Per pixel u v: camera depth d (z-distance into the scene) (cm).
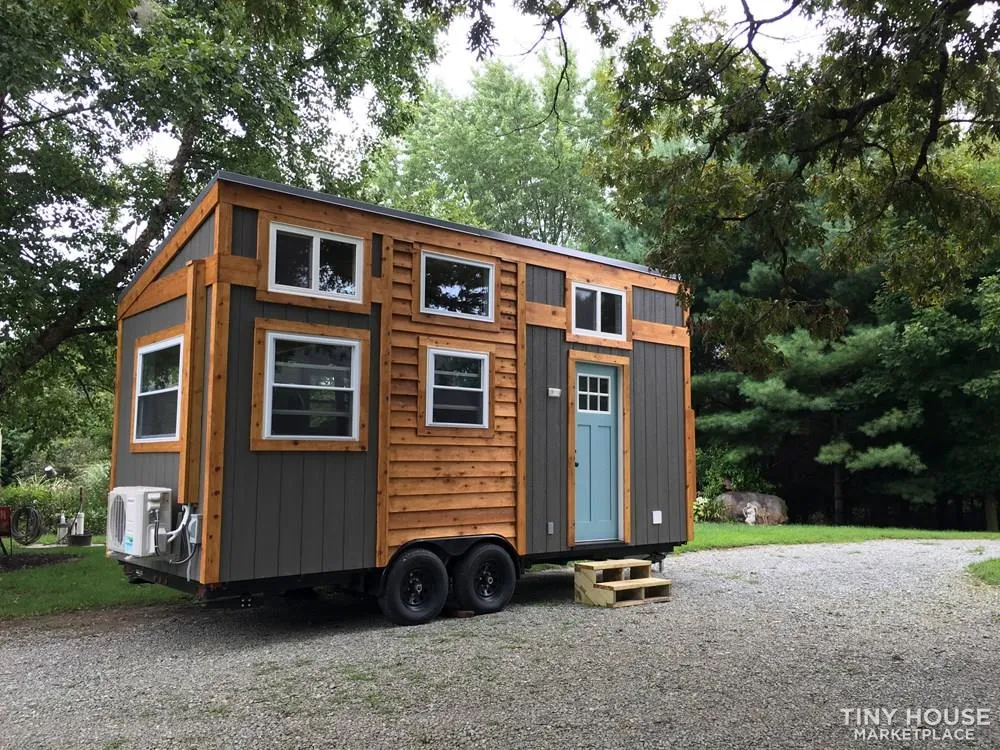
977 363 1744
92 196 1033
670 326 945
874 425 1802
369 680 498
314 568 629
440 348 727
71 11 581
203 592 577
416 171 2781
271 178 1255
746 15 639
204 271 616
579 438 841
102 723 423
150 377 705
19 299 927
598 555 841
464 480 734
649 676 504
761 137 630
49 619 708
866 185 758
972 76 562
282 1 627
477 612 721
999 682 493
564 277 838
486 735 397
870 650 576
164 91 952
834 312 670
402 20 1284
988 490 1866
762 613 717
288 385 630
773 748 379
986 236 676
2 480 2273
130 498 635
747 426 1891
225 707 448
